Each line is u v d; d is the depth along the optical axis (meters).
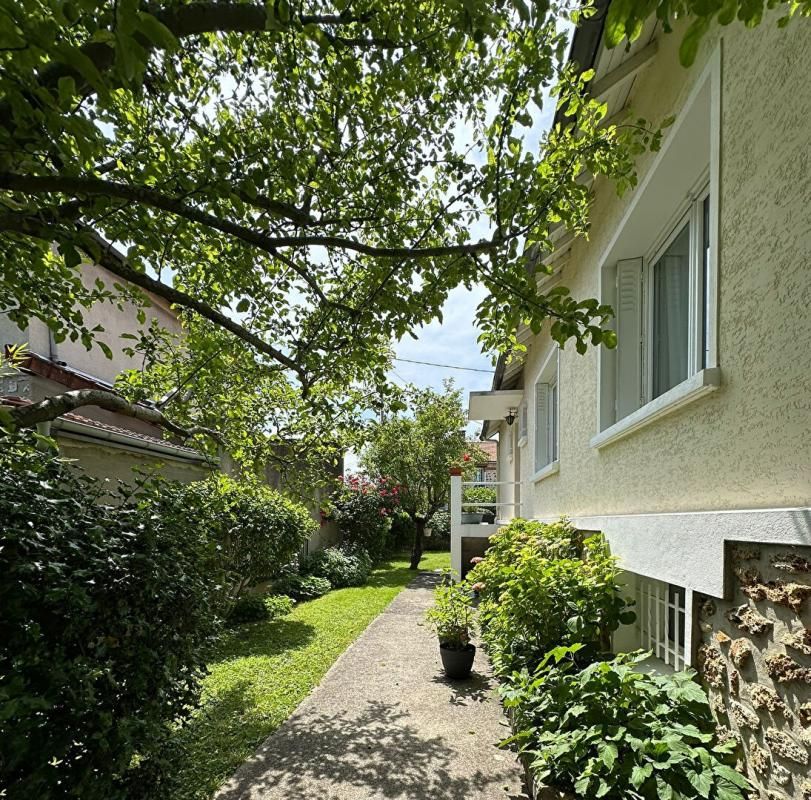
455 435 16.56
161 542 2.87
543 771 2.32
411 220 3.11
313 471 5.52
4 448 2.43
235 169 2.47
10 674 1.99
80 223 2.19
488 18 1.46
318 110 2.74
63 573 2.24
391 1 2.05
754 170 2.00
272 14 1.65
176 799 2.90
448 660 5.06
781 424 1.81
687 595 2.39
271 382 5.00
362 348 3.20
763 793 1.79
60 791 2.15
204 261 3.44
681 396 2.49
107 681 2.30
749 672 1.91
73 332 3.39
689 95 2.61
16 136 1.53
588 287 4.68
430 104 2.74
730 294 2.17
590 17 2.50
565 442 5.48
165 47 1.20
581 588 3.34
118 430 5.91
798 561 1.65
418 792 3.05
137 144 2.63
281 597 8.55
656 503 2.96
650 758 1.94
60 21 1.19
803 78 1.72
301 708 4.34
